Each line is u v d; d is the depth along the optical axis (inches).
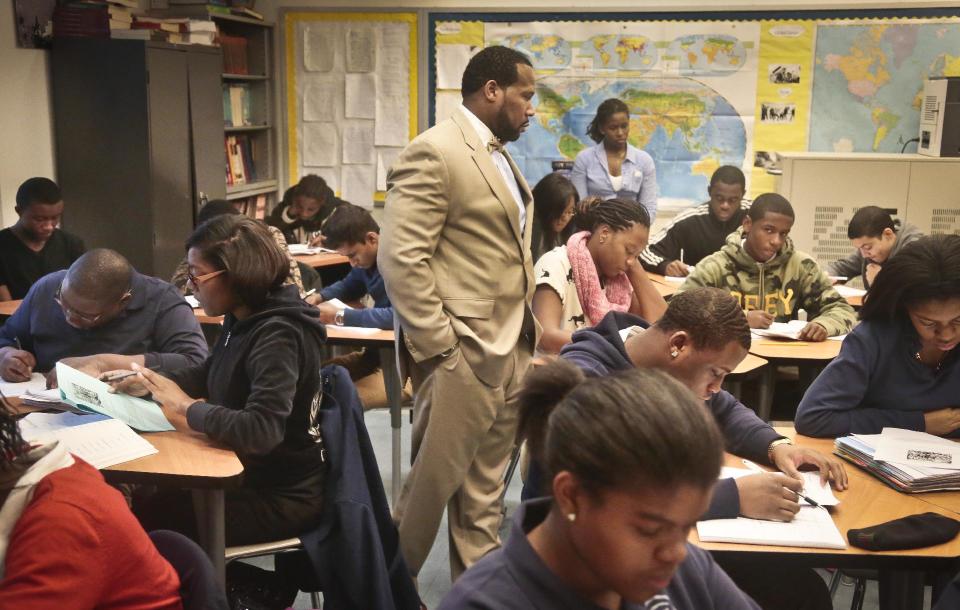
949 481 79.0
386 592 82.3
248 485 88.0
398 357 105.0
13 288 163.9
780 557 66.9
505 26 253.3
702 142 250.1
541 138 256.8
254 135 270.7
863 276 186.7
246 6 260.2
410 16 257.4
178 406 87.7
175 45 218.1
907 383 92.3
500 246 102.4
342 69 264.1
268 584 88.0
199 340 114.1
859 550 67.7
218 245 86.9
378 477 87.6
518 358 106.4
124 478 78.5
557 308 115.6
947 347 87.8
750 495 71.7
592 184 232.1
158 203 214.5
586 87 252.4
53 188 163.0
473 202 100.6
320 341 90.1
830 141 244.1
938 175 213.6
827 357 128.8
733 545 67.6
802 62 241.8
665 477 33.4
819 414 91.9
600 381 36.4
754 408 143.3
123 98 209.2
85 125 211.2
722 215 194.5
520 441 62.5
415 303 98.3
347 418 87.4
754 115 246.4
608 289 122.3
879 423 91.0
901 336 91.7
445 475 102.8
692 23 244.5
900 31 235.3
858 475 83.0
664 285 179.0
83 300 101.7
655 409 34.3
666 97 249.4
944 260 86.0
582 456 34.5
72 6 208.2
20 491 52.7
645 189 236.1
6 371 106.7
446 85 259.0
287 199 230.8
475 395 101.4
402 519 106.0
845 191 217.9
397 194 99.6
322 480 89.0
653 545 34.4
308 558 88.7
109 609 54.4
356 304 172.2
